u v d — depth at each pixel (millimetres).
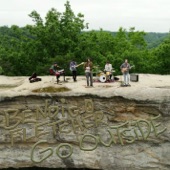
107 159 23578
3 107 23500
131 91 22969
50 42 41031
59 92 23281
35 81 26656
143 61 45969
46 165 24031
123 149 23422
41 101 23391
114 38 50906
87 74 24172
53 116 23453
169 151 23078
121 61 41750
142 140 23203
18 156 23969
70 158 23812
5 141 23844
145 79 28156
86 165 23766
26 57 41594
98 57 42312
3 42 48875
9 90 23984
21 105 23484
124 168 23547
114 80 26828
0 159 24047
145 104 22734
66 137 23609
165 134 22922
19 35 44156
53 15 42656
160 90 22844
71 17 43156
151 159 23297
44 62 41094
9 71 42188
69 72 39469
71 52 41031
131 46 48500
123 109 23031
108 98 22906
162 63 44969
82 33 44375
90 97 23094
